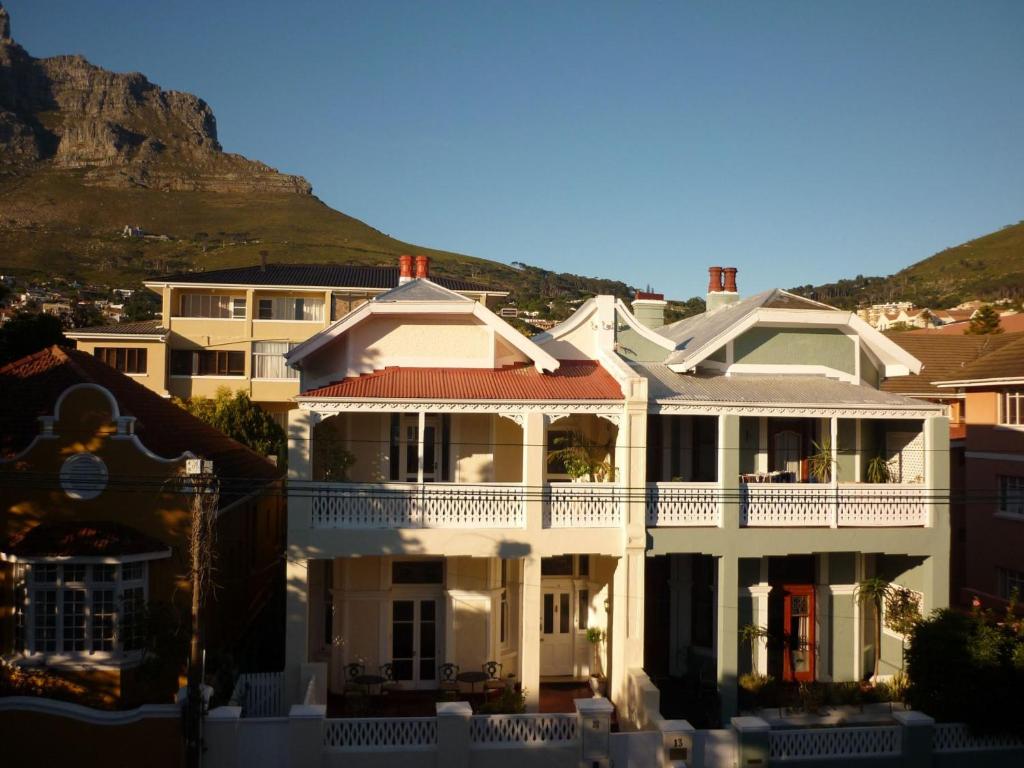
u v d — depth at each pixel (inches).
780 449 959.6
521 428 912.3
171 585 748.0
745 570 927.7
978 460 1167.6
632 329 989.2
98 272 6338.6
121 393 906.7
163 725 644.7
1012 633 768.3
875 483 901.8
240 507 994.1
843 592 951.6
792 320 938.1
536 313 5098.4
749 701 860.0
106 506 745.0
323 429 867.4
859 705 852.6
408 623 902.4
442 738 666.8
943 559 864.9
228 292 2100.1
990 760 729.0
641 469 808.3
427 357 885.8
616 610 821.9
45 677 706.2
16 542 717.3
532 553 792.9
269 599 1224.8
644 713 731.4
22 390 819.4
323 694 757.3
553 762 680.4
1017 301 5826.8
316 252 7298.2
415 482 859.4
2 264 6240.2
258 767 645.3
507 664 916.0
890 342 960.3
